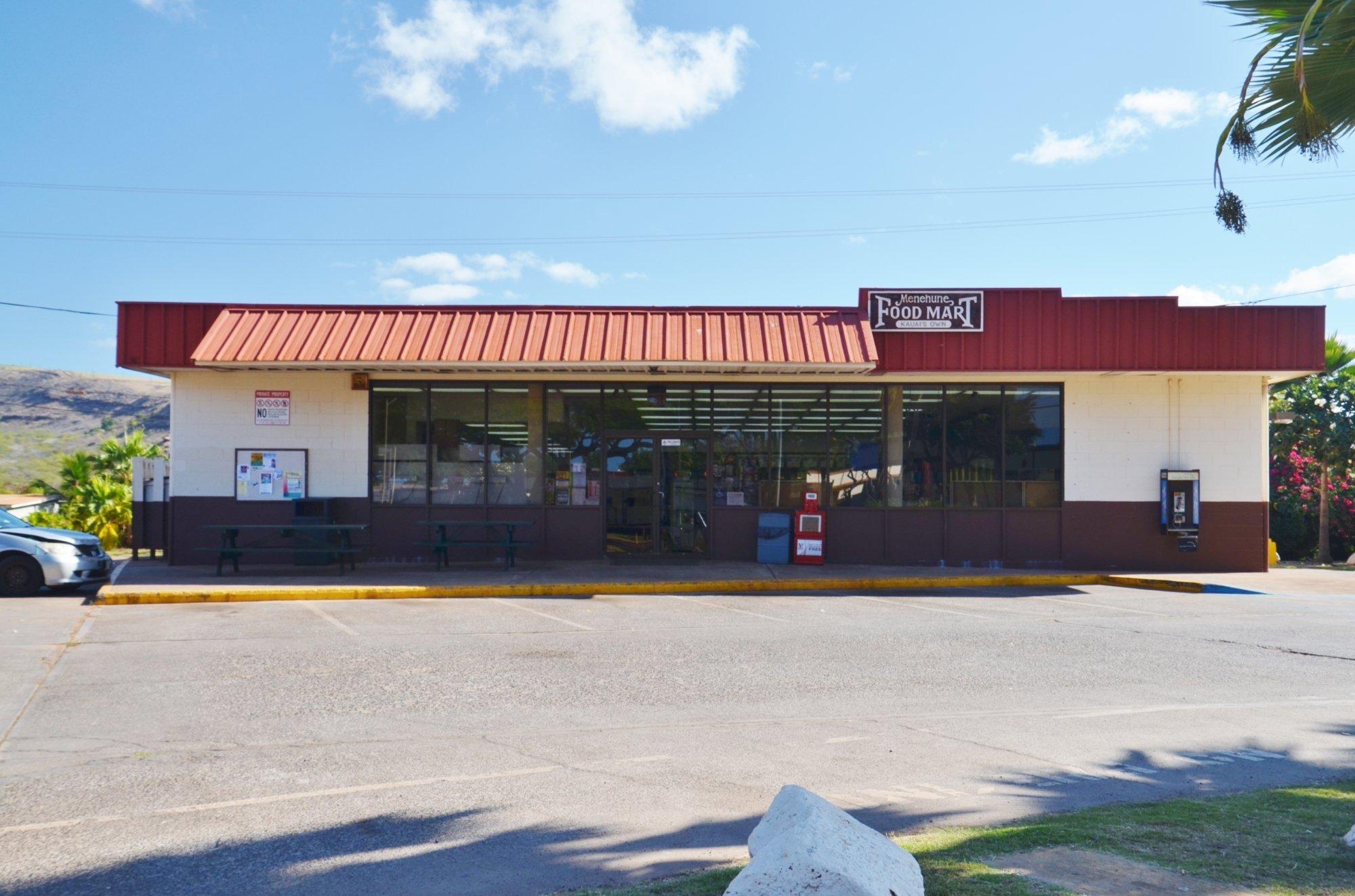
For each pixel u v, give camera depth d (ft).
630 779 20.90
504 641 37.29
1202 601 50.29
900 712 27.09
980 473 63.77
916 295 60.03
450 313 60.03
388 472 62.80
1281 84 21.21
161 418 315.78
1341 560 87.25
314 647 35.94
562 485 63.57
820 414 64.18
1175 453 63.21
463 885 15.19
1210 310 59.62
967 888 13.16
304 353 56.80
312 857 16.44
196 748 23.12
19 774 21.11
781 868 11.27
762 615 44.45
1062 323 59.82
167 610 45.29
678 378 63.16
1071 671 32.63
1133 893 13.07
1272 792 19.35
